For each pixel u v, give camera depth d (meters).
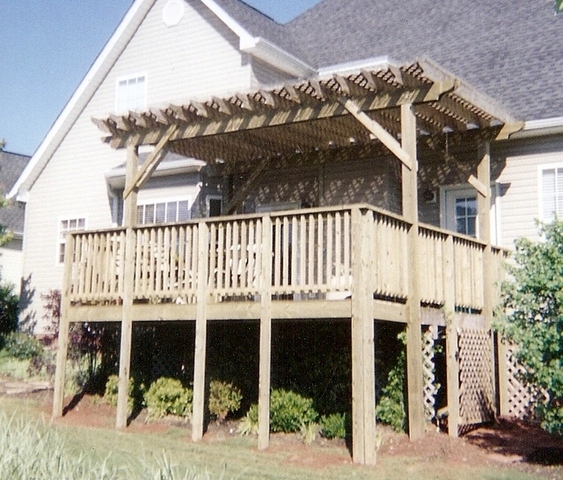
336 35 19.39
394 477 8.52
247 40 16.84
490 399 11.88
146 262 11.93
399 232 10.44
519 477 8.52
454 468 8.96
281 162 15.16
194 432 10.77
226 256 11.07
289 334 11.77
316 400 11.22
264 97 11.13
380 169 14.82
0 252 27.38
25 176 20.78
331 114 10.99
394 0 19.75
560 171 13.41
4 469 6.06
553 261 9.41
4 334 19.55
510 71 15.07
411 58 16.97
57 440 7.29
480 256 12.48
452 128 12.98
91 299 12.41
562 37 15.41
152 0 19.02
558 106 13.34
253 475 8.52
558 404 9.08
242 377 11.98
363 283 9.54
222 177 17.06
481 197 12.82
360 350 9.43
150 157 12.53
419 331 10.49
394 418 10.90
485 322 12.26
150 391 12.48
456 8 18.16
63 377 12.45
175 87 18.45
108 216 19.44
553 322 9.17
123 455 9.38
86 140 20.17
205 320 11.08
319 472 8.74
